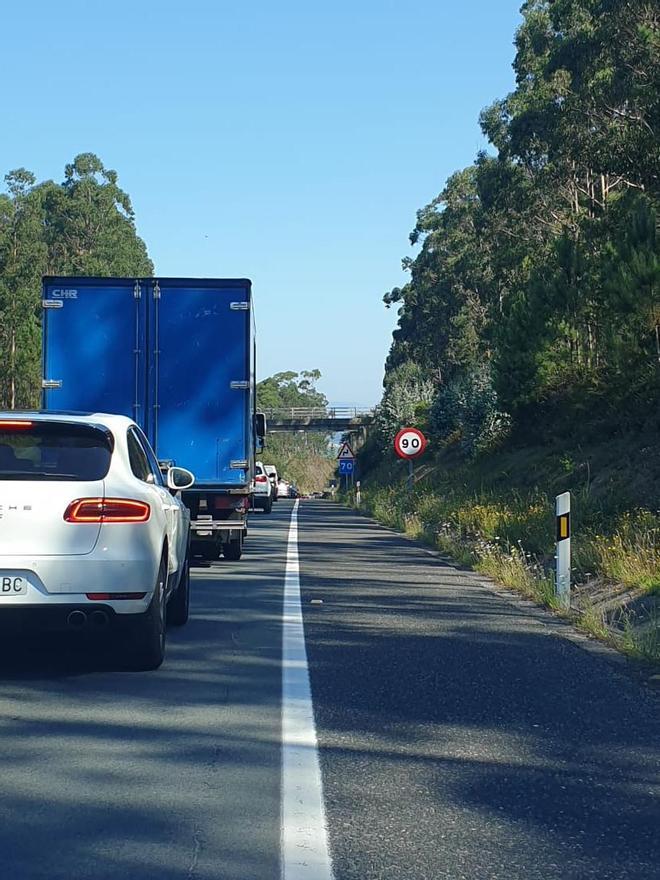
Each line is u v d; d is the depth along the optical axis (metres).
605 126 34.50
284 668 8.00
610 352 23.02
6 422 7.52
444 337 68.88
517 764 5.59
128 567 7.27
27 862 4.19
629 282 21.59
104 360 14.76
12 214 73.94
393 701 6.96
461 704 6.91
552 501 19.25
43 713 6.58
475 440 38.84
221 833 4.52
